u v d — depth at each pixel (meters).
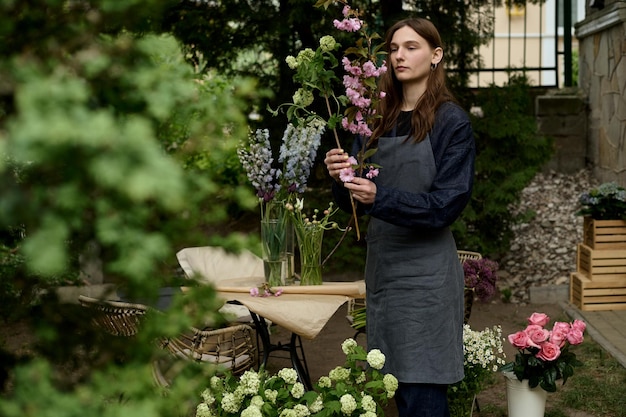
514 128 6.77
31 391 1.10
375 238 2.92
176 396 1.26
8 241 1.35
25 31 1.16
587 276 5.96
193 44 6.54
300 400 2.76
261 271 4.02
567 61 10.00
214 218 1.27
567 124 9.45
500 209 6.71
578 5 10.67
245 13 6.56
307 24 6.70
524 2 7.84
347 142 6.70
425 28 2.80
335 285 3.61
